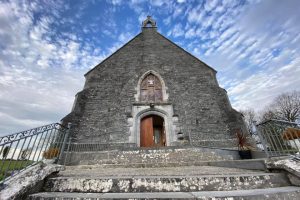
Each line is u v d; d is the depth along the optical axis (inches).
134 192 117.8
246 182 125.1
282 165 141.5
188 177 123.6
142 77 491.5
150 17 667.4
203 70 518.0
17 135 137.3
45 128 164.2
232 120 418.9
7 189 111.1
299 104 1341.0
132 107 438.9
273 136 171.0
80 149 371.6
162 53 557.0
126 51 553.6
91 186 123.0
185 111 442.0
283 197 103.2
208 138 404.5
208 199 96.0
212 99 463.2
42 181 131.9
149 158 277.7
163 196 100.0
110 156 281.6
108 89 465.7
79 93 439.2
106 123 414.0
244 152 307.4
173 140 400.2
